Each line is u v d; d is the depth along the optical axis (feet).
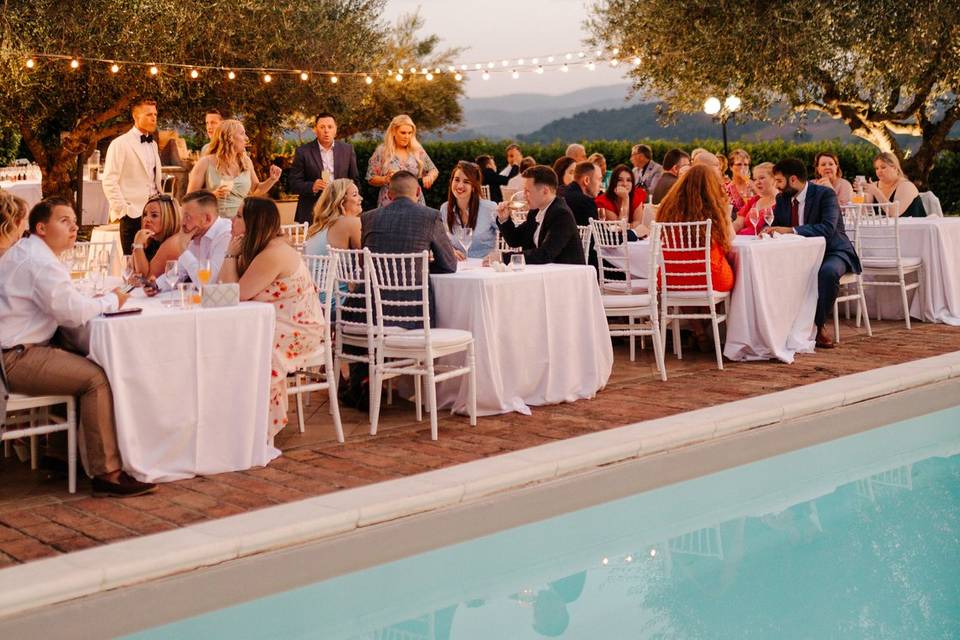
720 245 23.27
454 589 12.37
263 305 15.88
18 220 15.52
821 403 19.61
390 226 19.48
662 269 22.95
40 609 11.21
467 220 24.85
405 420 19.13
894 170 31.78
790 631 10.85
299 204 29.71
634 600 11.91
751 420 18.44
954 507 15.08
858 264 26.45
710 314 23.31
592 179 26.53
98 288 17.12
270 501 14.21
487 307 18.85
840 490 16.02
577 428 17.98
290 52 51.62
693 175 23.29
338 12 55.67
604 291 25.11
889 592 11.93
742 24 47.67
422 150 29.12
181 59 45.70
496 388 19.06
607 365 21.02
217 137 25.00
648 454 16.93
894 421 20.38
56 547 12.55
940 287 29.25
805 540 13.83
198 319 15.21
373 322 19.52
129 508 14.07
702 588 12.25
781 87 49.11
